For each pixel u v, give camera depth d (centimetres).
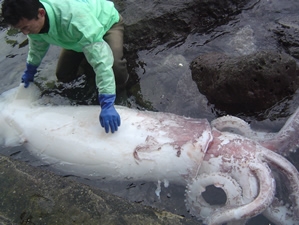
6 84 410
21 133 328
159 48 429
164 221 246
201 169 294
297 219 274
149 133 304
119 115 316
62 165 318
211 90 354
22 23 280
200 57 381
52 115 330
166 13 429
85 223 246
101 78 318
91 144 306
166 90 385
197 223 245
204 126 305
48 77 411
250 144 289
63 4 305
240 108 354
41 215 252
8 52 447
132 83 397
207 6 439
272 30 420
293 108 343
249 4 458
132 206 256
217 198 302
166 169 296
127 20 425
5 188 270
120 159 300
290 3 450
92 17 318
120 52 377
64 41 326
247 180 275
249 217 259
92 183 318
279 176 300
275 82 330
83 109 335
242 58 333
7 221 252
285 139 302
